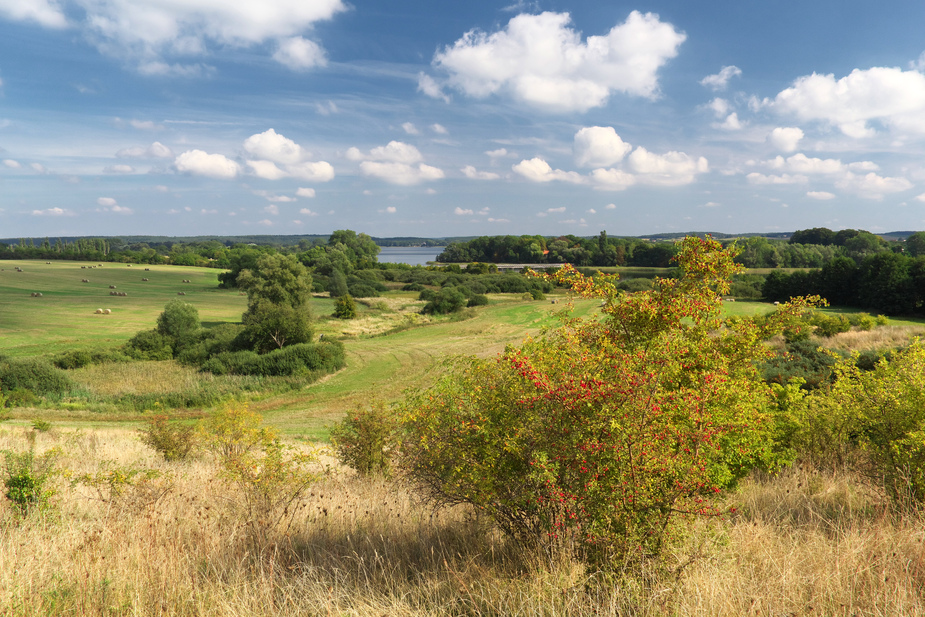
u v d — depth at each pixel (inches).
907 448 197.0
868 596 122.3
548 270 203.0
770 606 117.3
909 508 181.6
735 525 171.6
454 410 169.0
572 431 138.5
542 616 118.4
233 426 432.8
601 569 131.3
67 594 142.9
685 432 136.6
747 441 181.2
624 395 133.0
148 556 164.6
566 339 182.4
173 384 1327.5
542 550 147.3
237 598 139.6
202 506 223.9
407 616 129.8
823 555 142.1
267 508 202.4
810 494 236.8
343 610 135.8
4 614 127.8
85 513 236.4
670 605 118.7
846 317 1503.4
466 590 136.9
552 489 133.6
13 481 229.1
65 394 1195.3
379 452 360.5
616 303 189.5
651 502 127.9
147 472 242.7
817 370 604.1
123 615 135.0
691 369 164.4
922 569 131.0
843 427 265.0
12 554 161.6
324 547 181.6
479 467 152.0
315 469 350.0
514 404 152.1
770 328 178.2
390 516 213.3
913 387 199.8
